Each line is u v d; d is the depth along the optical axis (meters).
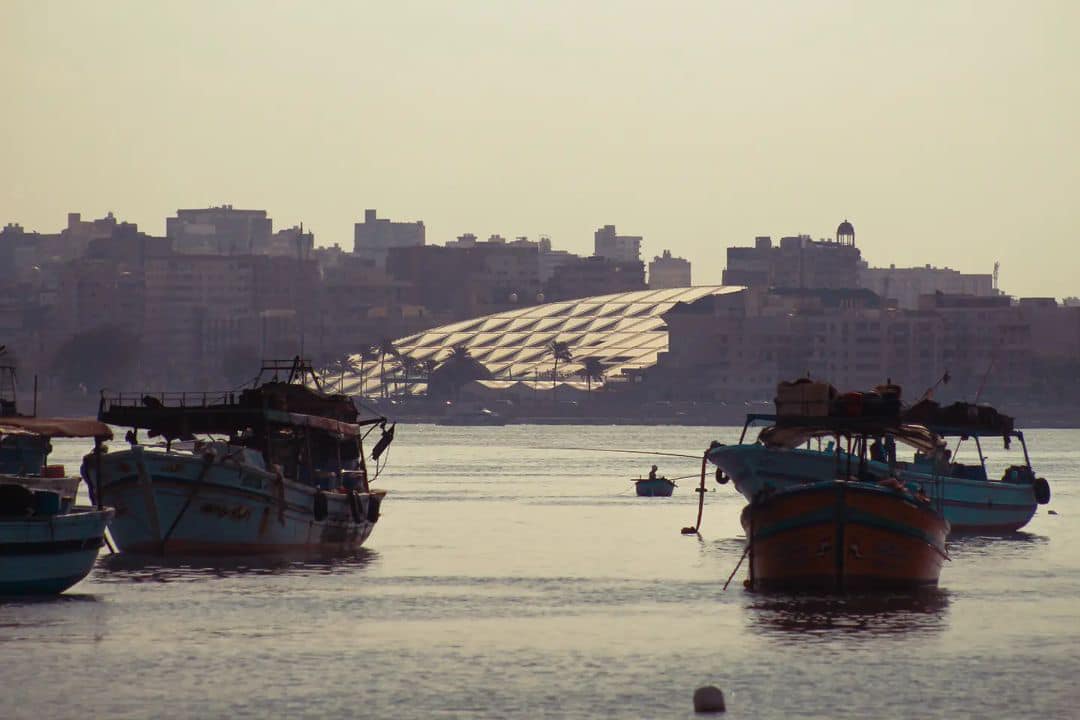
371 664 142.88
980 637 157.50
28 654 145.62
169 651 147.62
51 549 171.75
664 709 127.00
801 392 194.62
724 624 165.00
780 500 184.25
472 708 126.75
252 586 191.62
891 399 193.88
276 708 126.38
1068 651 150.12
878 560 183.88
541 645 152.50
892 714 126.00
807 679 137.62
